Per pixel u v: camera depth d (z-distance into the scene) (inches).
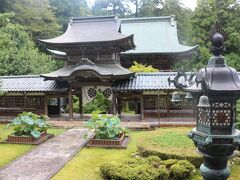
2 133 747.4
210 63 202.7
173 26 1566.2
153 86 858.8
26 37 1525.6
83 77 890.1
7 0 1728.6
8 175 431.8
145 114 899.4
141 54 1344.7
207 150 199.2
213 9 1443.2
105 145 595.8
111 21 1058.7
